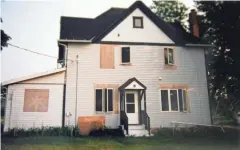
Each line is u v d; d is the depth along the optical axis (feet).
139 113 36.17
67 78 35.12
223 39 43.47
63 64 40.16
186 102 37.78
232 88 41.19
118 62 37.42
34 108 32.83
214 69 41.98
